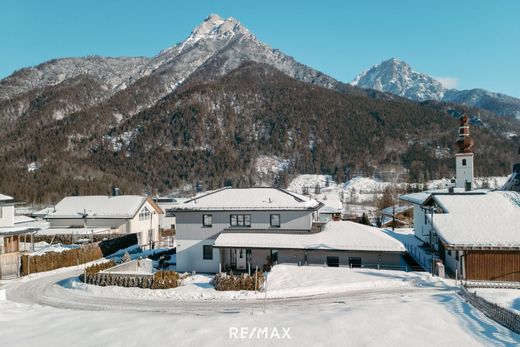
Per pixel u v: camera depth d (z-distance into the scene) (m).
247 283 26.14
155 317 18.88
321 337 14.47
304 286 25.67
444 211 31.42
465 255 27.34
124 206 54.19
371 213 90.12
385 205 80.94
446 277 27.81
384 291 24.67
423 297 22.48
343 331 15.10
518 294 23.28
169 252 43.69
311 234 31.91
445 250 31.39
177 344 14.07
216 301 24.34
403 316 17.23
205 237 33.62
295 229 32.47
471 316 17.77
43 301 26.12
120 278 28.42
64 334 15.62
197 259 33.59
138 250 47.91
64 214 53.69
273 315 18.77
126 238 48.94
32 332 16.12
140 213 55.19
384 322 16.23
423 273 28.17
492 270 26.97
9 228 36.53
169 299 25.30
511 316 15.98
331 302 22.59
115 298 26.09
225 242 31.27
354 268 30.05
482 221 29.11
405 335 14.70
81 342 14.55
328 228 33.06
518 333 15.23
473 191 41.84
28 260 35.00
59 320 18.41
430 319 16.88
